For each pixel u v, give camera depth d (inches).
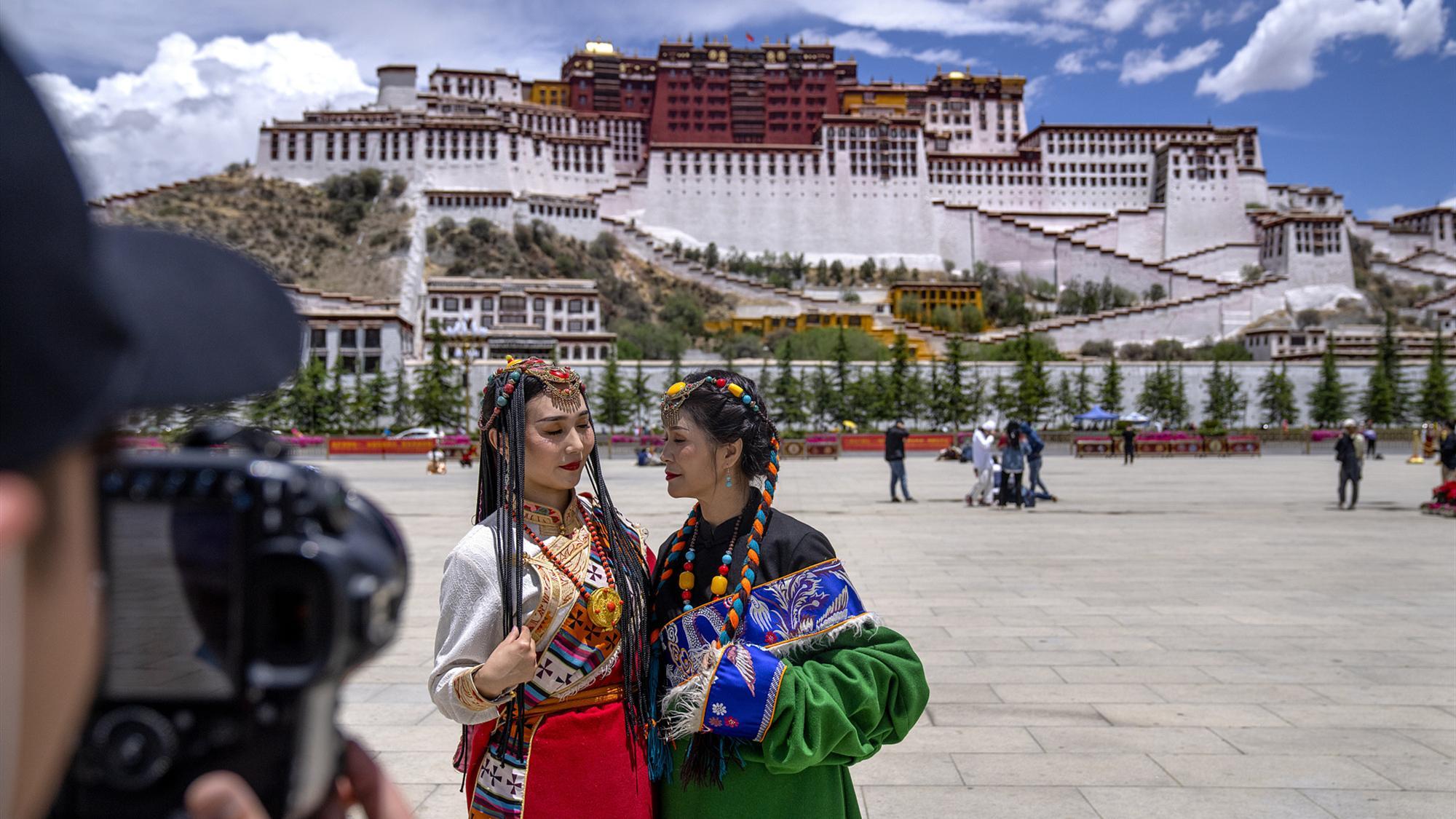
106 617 23.5
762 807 95.6
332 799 32.5
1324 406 3019.2
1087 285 4822.8
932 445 1918.1
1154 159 5319.9
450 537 530.3
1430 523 602.2
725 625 97.9
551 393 100.0
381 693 229.0
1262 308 4608.8
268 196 4436.5
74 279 17.9
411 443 1736.0
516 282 3750.0
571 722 97.5
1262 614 320.8
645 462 1489.9
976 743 195.0
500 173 4613.7
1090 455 1777.8
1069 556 457.1
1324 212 5994.1
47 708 20.5
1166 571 410.9
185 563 25.7
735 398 100.8
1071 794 169.0
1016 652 269.0
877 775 178.4
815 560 99.5
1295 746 191.9
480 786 100.7
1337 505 740.7
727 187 4918.8
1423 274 5428.2
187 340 23.0
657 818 102.7
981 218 5093.5
